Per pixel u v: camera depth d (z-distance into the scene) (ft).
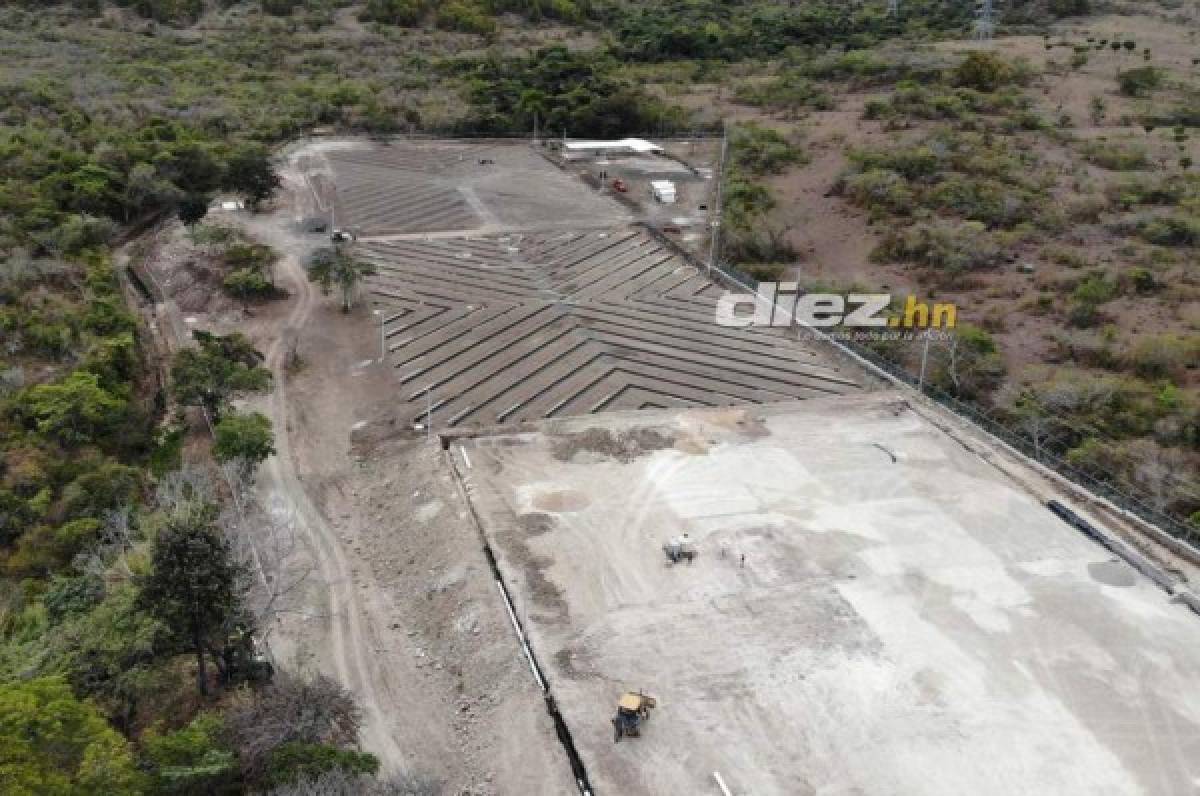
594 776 91.76
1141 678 103.50
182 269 209.97
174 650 98.12
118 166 241.76
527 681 103.35
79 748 78.48
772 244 227.61
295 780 82.23
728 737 96.02
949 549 124.36
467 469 140.77
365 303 200.64
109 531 115.75
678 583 117.50
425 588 119.96
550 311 199.82
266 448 138.31
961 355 171.63
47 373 158.51
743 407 161.68
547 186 283.79
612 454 145.59
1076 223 231.91
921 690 101.71
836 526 128.57
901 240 223.71
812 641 108.37
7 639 101.76
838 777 91.71
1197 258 211.00
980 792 90.22
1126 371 167.32
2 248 192.54
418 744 98.37
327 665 108.27
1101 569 121.19
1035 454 147.64
